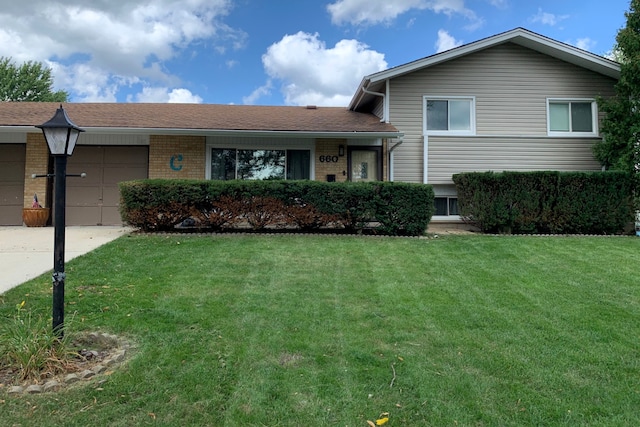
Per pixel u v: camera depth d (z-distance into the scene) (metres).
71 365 3.00
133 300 4.45
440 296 4.88
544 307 4.57
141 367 3.01
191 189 8.61
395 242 8.05
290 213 8.77
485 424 2.47
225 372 2.99
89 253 6.65
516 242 8.16
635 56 9.84
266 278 5.43
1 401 2.55
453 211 11.51
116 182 11.12
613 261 6.69
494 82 11.62
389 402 2.68
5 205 10.90
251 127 10.54
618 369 3.17
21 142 10.92
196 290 4.86
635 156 9.78
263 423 2.42
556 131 11.70
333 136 10.52
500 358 3.33
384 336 3.72
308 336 3.66
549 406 2.66
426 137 11.41
